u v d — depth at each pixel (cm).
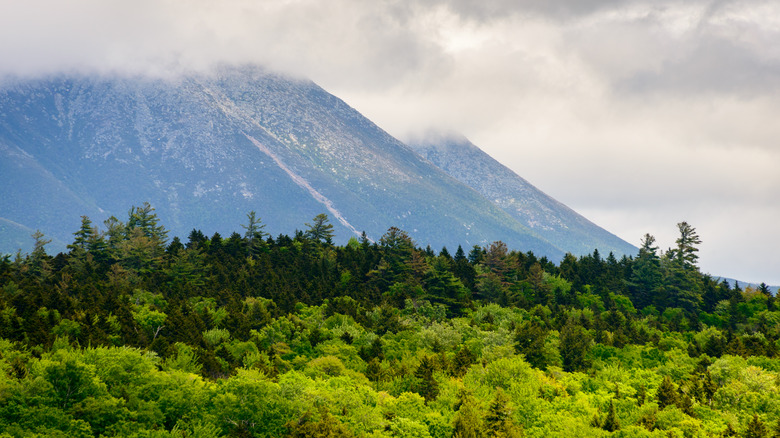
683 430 13275
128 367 11675
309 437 10556
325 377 15075
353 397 12656
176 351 14425
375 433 11531
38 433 9425
